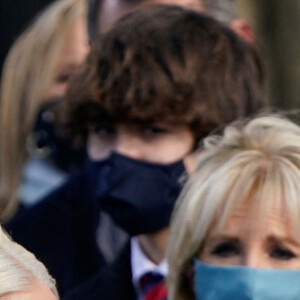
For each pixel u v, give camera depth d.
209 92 10.38
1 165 13.80
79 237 11.84
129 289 10.55
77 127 10.77
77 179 11.99
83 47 13.84
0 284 6.38
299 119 10.36
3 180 13.70
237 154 8.98
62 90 13.76
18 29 19.56
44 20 14.01
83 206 11.94
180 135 10.34
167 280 9.21
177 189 10.32
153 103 10.16
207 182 8.93
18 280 6.44
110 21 12.79
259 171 8.84
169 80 10.25
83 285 10.74
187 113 10.23
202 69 10.44
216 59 10.57
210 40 10.66
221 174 8.88
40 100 13.70
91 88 10.38
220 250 8.87
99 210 11.86
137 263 10.54
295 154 8.91
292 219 8.68
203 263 8.90
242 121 10.22
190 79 10.30
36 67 13.80
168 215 10.35
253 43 12.19
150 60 10.36
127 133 10.35
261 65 11.26
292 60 20.78
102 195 10.36
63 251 11.80
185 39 10.54
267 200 8.71
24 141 13.70
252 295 8.61
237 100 10.57
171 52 10.43
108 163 10.38
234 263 8.80
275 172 8.81
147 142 10.34
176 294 9.16
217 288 8.78
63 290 11.65
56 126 13.05
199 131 10.34
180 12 10.80
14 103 13.84
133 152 10.34
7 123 13.80
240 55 10.80
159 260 10.48
